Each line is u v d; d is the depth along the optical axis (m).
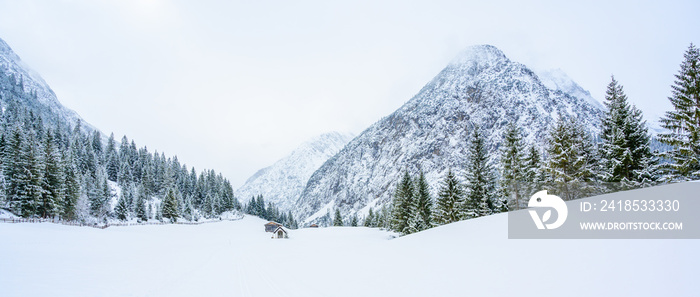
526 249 12.97
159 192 115.56
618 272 8.38
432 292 10.34
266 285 14.48
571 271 9.37
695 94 22.89
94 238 41.88
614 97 28.94
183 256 29.62
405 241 22.98
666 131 23.88
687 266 7.59
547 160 30.95
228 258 27.66
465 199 36.62
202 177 134.00
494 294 9.02
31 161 50.34
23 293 12.77
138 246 40.62
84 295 12.80
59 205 54.69
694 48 23.11
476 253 14.41
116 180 112.88
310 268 18.22
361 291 11.75
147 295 13.17
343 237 69.19
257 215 154.88
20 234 34.69
